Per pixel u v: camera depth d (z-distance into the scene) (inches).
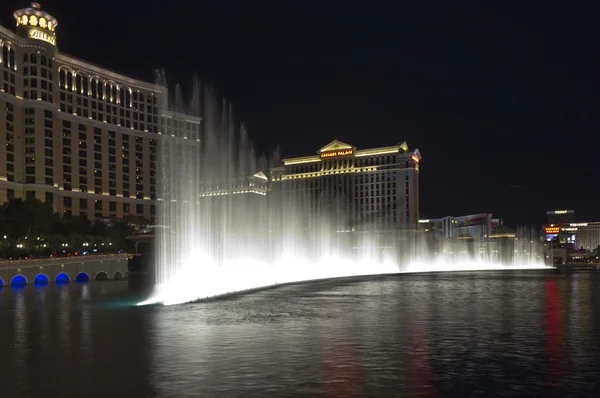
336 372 977.5
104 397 832.3
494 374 962.1
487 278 4621.1
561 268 7810.0
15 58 6692.9
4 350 1214.3
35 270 4082.2
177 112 6225.4
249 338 1347.2
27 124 6742.1
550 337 1354.6
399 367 1016.2
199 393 848.3
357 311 1959.9
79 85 7529.5
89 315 1888.5
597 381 916.6
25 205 5132.9
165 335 1406.3
